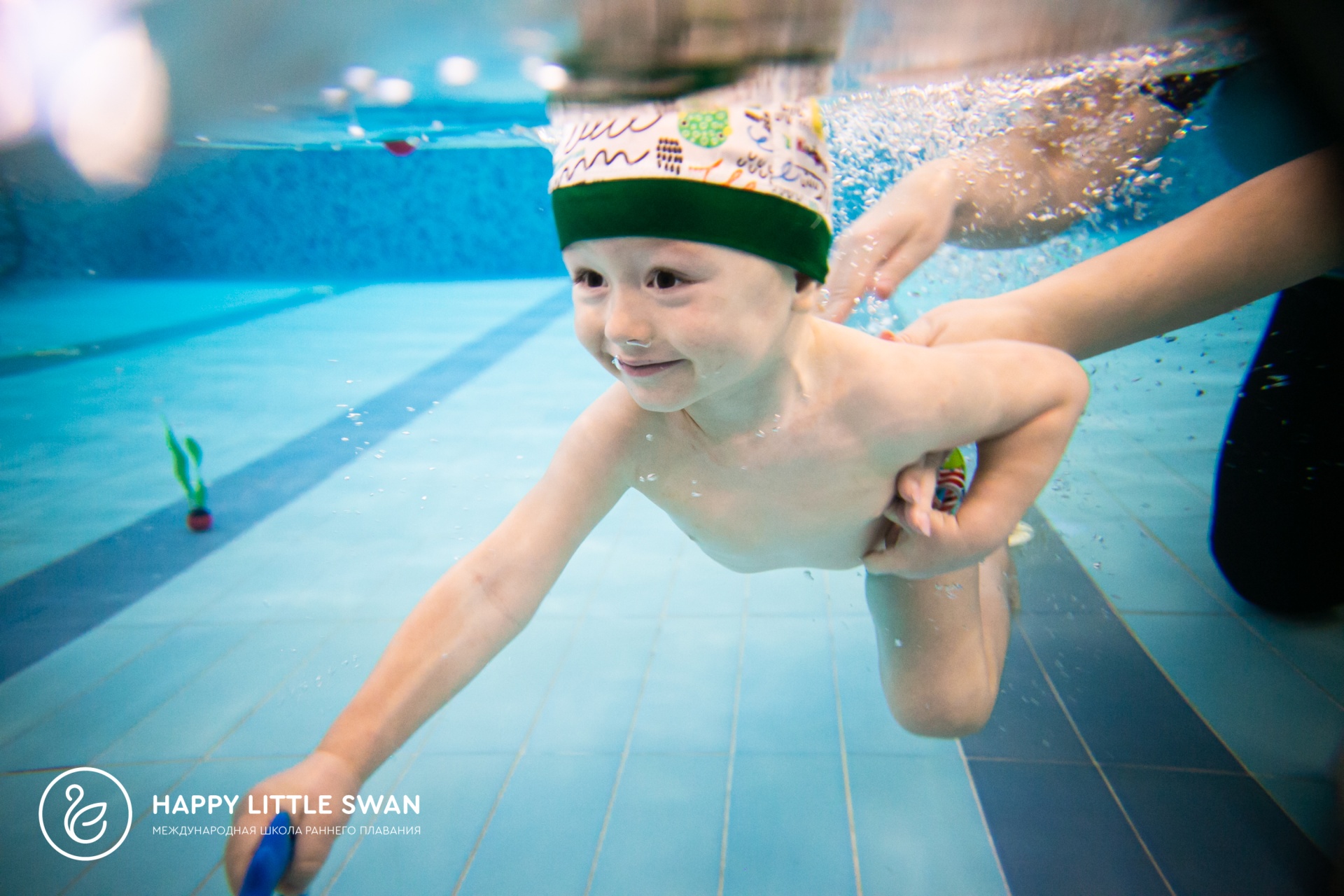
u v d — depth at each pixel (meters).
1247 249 1.26
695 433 1.17
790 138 0.93
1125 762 1.88
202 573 3.00
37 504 3.70
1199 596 2.53
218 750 2.04
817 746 1.99
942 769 1.89
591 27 0.61
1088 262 1.37
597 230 0.85
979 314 1.34
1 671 2.41
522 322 7.55
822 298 1.41
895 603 1.53
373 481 3.79
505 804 1.84
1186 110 1.79
